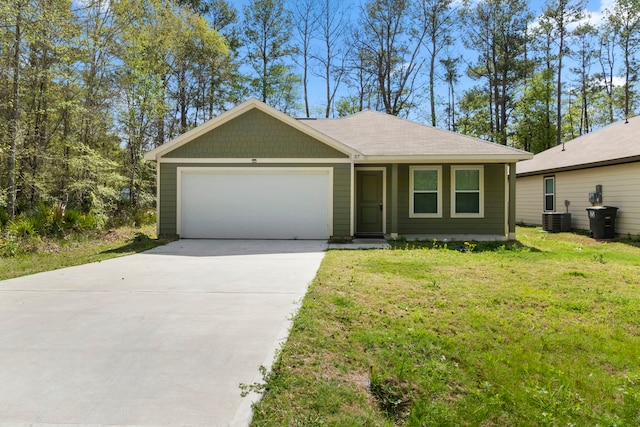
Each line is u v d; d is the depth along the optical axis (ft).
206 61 77.00
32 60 41.78
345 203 36.06
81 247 31.86
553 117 99.04
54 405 8.13
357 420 8.09
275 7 89.97
